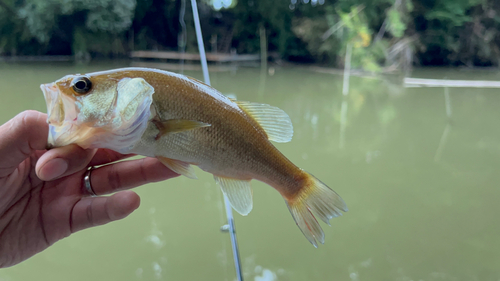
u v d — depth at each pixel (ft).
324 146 3.01
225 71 8.13
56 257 1.53
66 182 0.81
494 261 1.59
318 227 0.86
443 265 1.57
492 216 1.95
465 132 3.46
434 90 5.71
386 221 1.90
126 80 0.66
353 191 2.23
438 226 1.86
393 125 3.65
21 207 0.77
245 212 0.83
